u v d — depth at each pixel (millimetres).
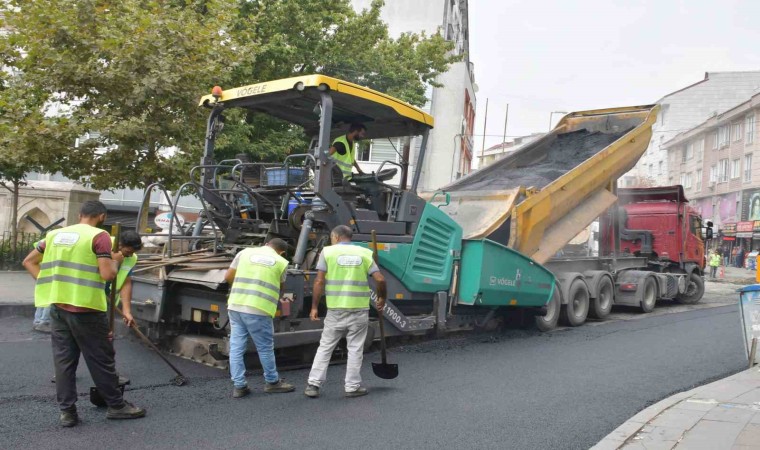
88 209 5453
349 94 7672
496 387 7059
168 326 8070
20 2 11852
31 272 5430
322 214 7660
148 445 4895
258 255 6430
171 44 12102
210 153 8547
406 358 8453
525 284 10258
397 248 8477
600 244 14234
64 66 11398
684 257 16562
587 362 8586
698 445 5145
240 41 13898
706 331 11750
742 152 44031
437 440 5266
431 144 30203
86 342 5254
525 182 11516
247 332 6395
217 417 5648
